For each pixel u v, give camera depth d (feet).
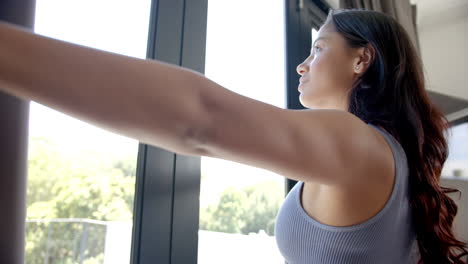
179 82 0.89
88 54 0.82
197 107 0.89
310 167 1.06
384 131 1.75
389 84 1.95
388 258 1.61
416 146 1.84
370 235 1.43
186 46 3.26
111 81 0.81
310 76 2.20
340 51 2.08
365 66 2.02
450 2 6.77
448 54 7.36
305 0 5.34
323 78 2.10
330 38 2.16
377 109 1.93
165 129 0.86
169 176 2.95
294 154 1.01
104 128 0.84
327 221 1.50
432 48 7.25
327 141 1.09
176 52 3.17
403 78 1.98
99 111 0.80
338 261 1.51
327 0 5.68
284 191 4.64
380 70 1.98
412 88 2.02
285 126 1.00
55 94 0.77
